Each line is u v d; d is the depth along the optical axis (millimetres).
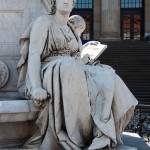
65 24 5852
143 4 49875
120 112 5082
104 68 5465
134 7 49531
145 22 49719
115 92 5125
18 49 6398
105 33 46656
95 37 49188
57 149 5070
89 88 5098
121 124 5238
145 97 21797
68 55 5773
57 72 4934
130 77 25297
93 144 4809
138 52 30594
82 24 6098
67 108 4887
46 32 5578
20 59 5836
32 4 6441
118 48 31406
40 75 5172
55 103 4910
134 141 6961
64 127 5012
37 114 5137
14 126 5297
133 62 28078
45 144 5055
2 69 6277
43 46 5535
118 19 47375
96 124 4910
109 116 4980
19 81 5727
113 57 29141
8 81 6328
